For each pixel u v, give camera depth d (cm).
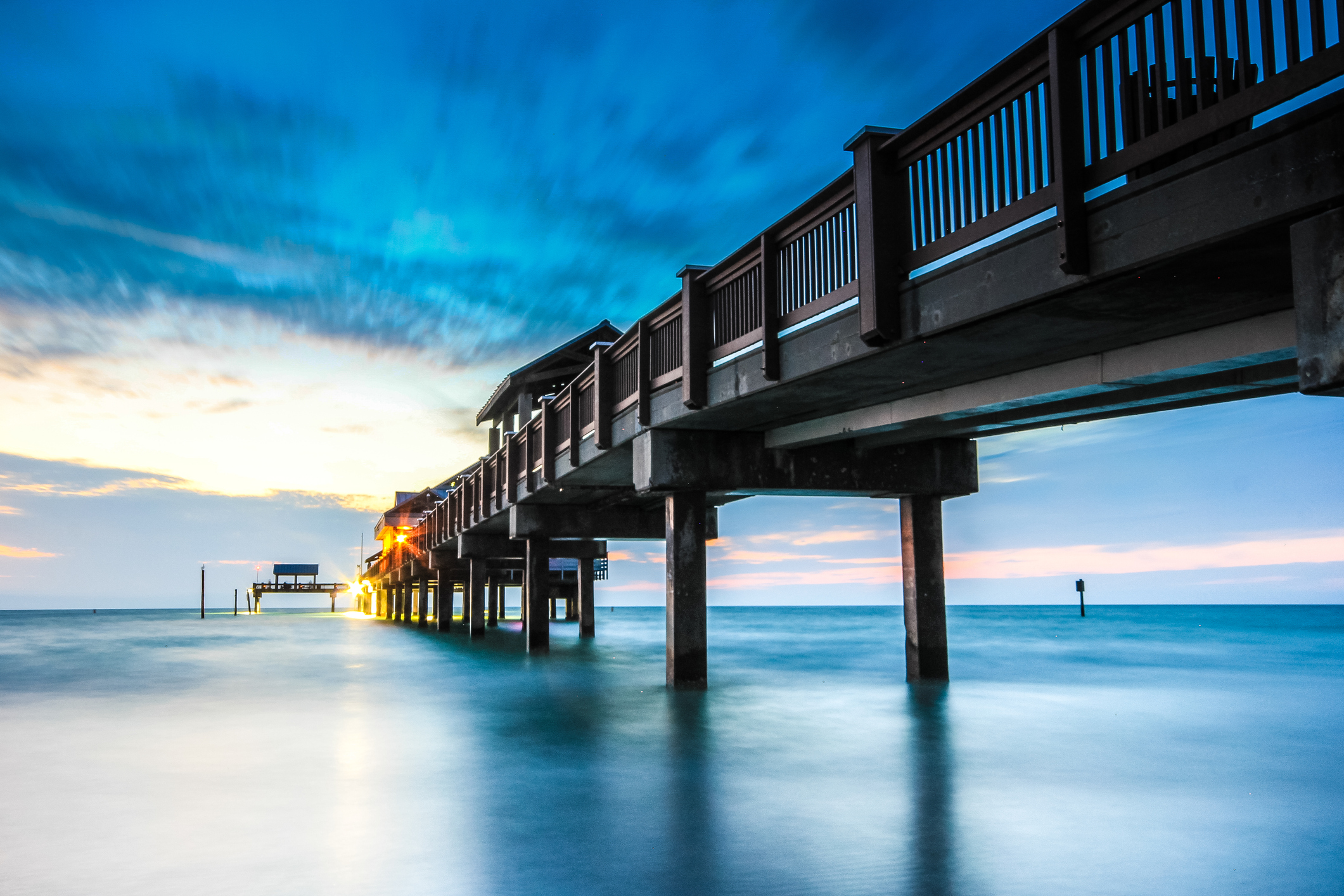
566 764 875
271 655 2652
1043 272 662
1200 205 541
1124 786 769
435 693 1533
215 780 817
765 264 1047
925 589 1606
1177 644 3306
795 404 1177
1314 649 3003
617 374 1546
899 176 841
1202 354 805
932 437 1410
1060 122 629
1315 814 675
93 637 4019
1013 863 545
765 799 721
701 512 1457
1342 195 459
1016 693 1472
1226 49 535
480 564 3406
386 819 666
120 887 512
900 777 808
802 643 3250
